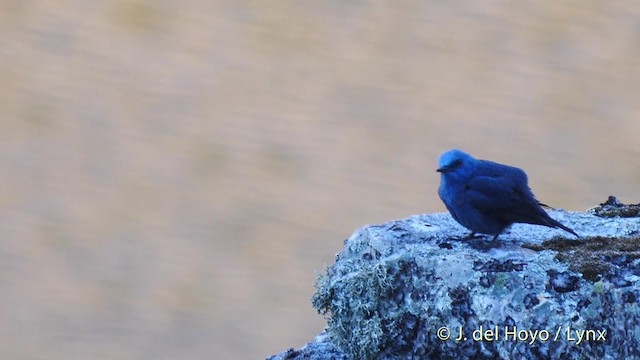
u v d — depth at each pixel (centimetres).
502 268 979
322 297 1090
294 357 1140
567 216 1196
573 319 916
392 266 1023
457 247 1057
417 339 1005
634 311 875
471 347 970
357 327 1041
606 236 1089
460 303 980
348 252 1118
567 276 957
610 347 895
